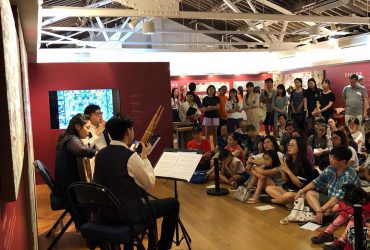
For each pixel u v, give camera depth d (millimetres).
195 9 12445
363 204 3283
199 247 3754
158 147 7461
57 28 8172
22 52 3316
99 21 9969
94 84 7031
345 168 4105
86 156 3730
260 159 5477
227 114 8984
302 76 12891
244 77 13914
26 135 3234
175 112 9680
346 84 11055
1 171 1182
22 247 2461
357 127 6684
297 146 4887
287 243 3758
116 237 2537
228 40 13891
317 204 4270
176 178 3281
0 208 1303
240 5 10438
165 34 13828
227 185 6168
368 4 8531
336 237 3820
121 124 2771
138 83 7301
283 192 4973
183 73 12859
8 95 1172
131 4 4855
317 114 8375
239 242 3844
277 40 11102
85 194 2607
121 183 2641
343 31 10734
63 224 4637
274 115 9086
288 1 9531
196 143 6859
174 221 3131
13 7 2785
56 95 6824
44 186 6727
